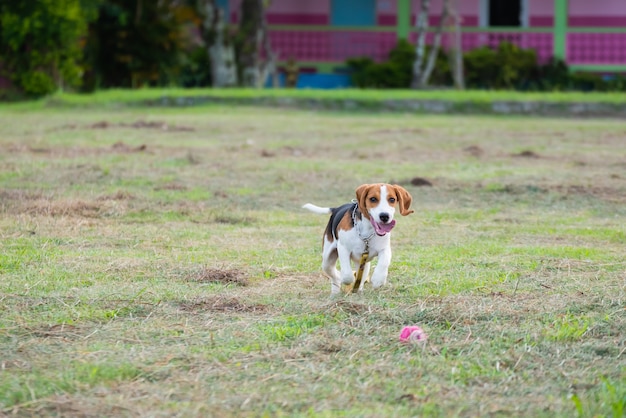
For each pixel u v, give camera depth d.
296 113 28.59
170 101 30.05
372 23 39.97
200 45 39.19
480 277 8.86
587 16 39.50
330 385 5.77
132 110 28.67
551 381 5.92
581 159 18.28
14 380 5.77
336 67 39.50
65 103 29.34
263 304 7.74
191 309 7.55
